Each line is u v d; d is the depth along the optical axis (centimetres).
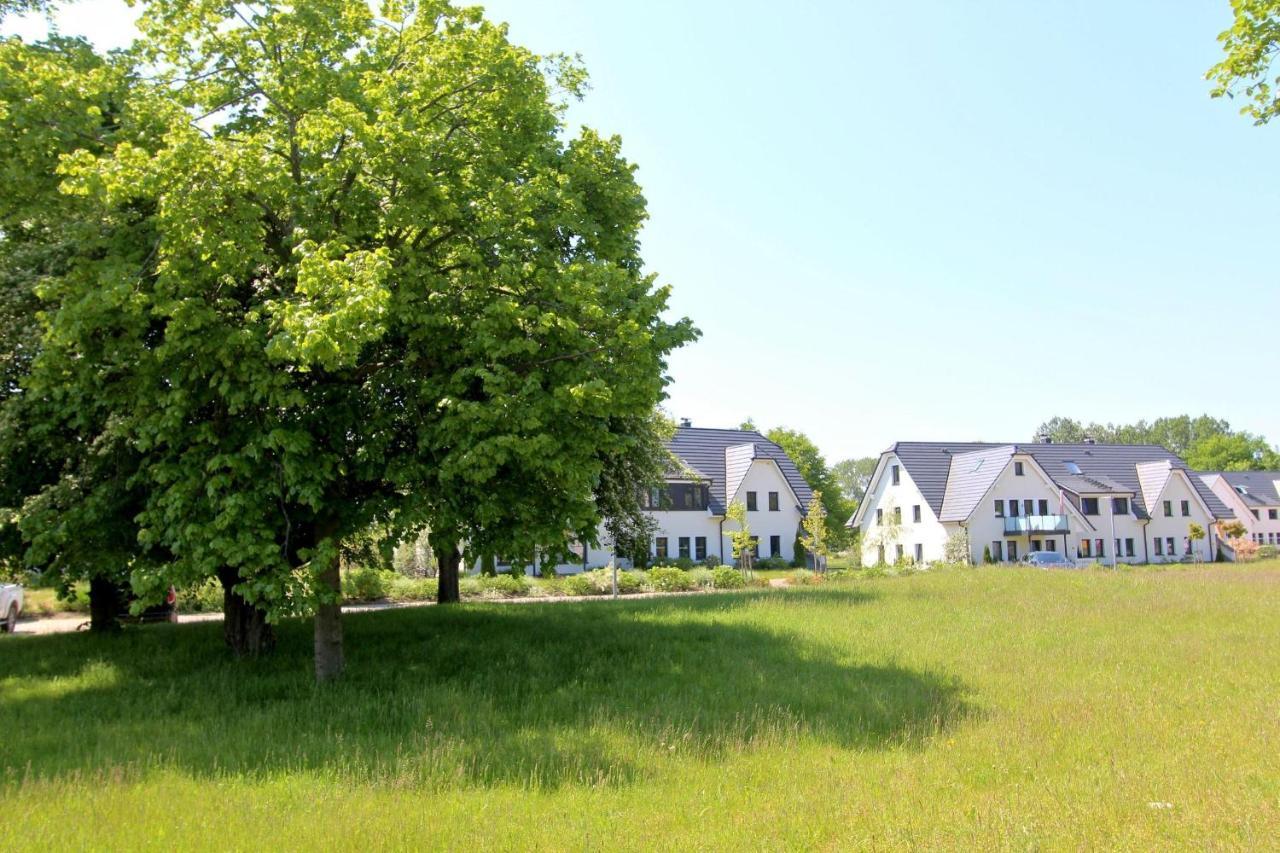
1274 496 9200
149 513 1093
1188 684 1169
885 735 940
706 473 5744
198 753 864
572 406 1105
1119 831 611
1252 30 994
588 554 4906
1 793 727
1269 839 586
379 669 1299
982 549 5759
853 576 3816
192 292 1050
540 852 593
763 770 815
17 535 1467
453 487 1175
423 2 1238
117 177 997
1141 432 14875
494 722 995
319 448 1152
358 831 627
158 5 1176
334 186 1130
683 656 1399
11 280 1343
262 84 1189
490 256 1222
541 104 1373
